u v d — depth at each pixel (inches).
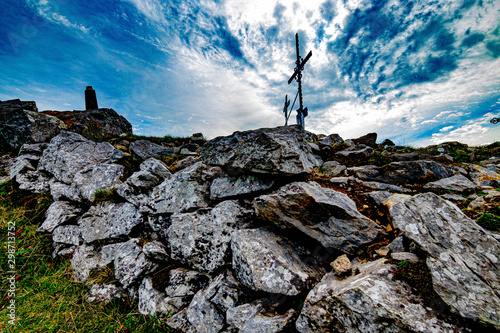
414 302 89.7
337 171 245.3
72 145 309.9
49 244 235.1
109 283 188.1
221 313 137.6
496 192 151.8
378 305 89.3
